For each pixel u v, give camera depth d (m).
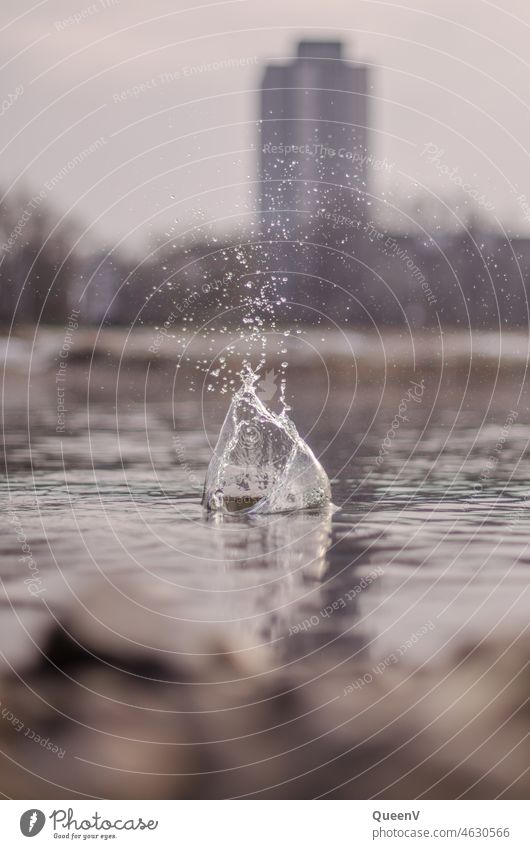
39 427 12.51
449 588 4.61
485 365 22.12
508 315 22.19
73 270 19.06
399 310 21.98
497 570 4.97
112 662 3.58
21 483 7.92
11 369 19.73
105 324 19.67
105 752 2.96
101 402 17.11
